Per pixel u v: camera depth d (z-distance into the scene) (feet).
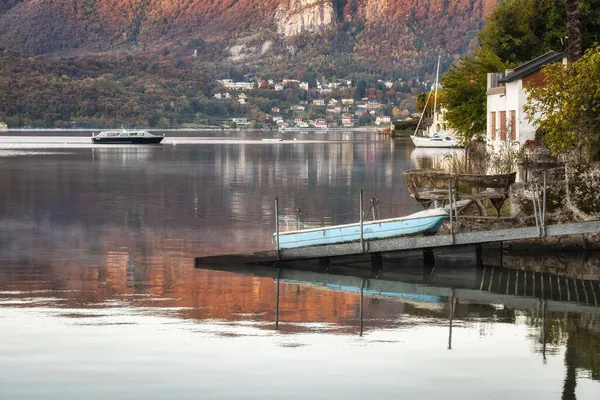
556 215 115.96
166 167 323.37
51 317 77.41
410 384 59.41
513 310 81.56
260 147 601.21
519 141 180.86
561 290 91.76
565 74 123.54
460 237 104.53
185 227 141.79
